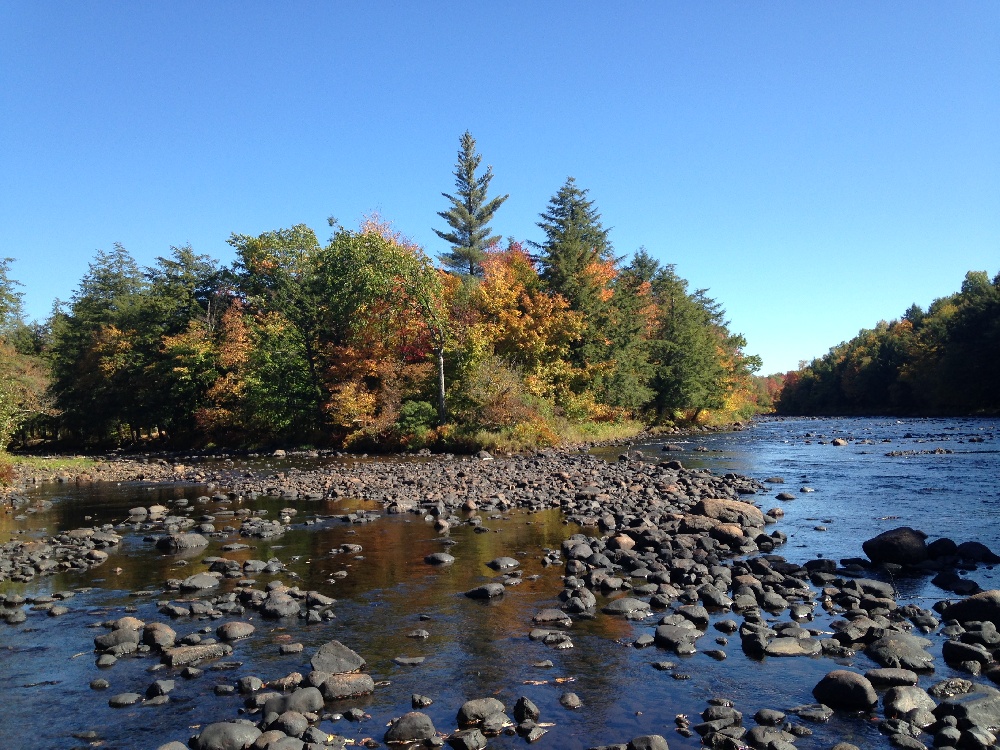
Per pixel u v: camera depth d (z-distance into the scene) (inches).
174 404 1990.7
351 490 804.0
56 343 2319.1
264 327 1771.7
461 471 986.7
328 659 273.4
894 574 402.6
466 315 1689.2
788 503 655.1
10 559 486.3
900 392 3481.8
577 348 1800.0
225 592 392.5
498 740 214.4
